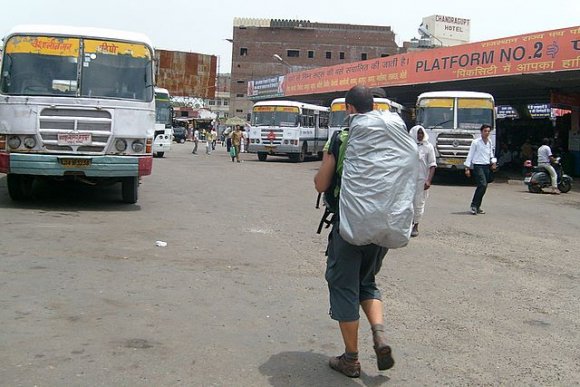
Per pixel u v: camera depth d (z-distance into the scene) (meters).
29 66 10.30
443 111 20.81
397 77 28.52
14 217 9.48
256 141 30.89
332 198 4.18
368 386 4.01
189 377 3.97
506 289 6.70
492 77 22.91
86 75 10.47
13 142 10.02
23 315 4.96
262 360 4.35
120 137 10.37
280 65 85.94
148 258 7.25
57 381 3.78
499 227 11.19
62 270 6.42
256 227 9.98
